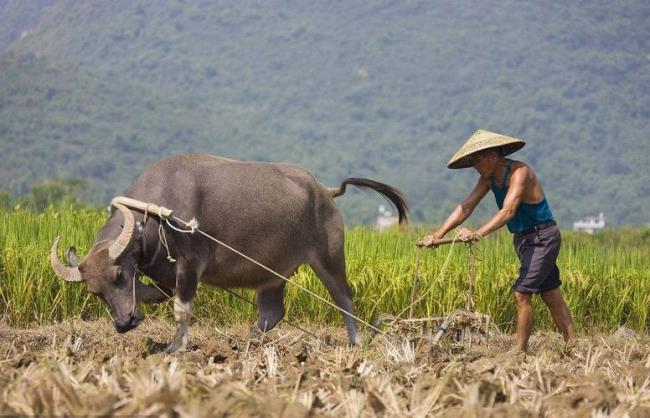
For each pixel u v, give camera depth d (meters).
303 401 7.66
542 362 10.61
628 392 8.82
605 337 17.58
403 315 17.48
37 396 7.00
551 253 11.94
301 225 12.98
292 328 16.55
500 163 11.90
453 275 17.73
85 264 11.41
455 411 7.29
